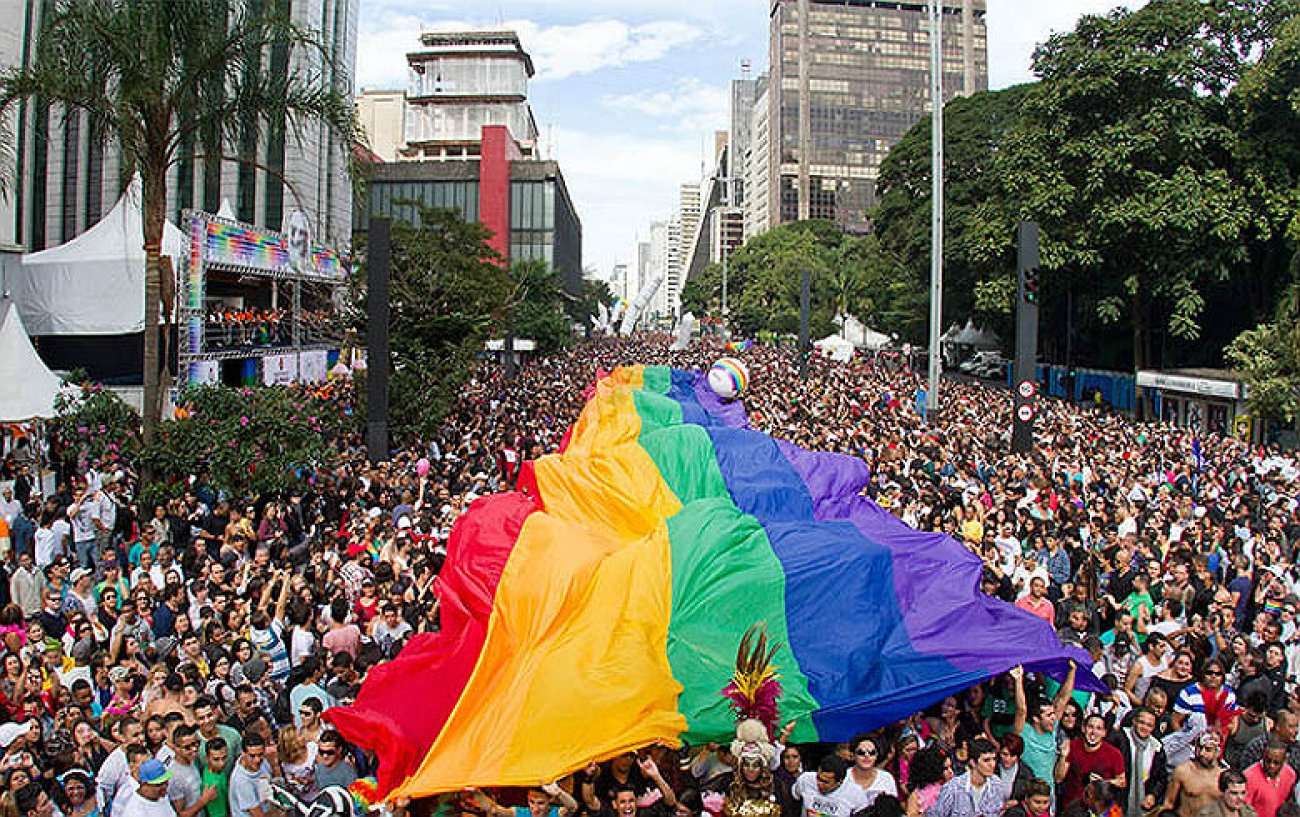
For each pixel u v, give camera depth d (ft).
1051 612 36.37
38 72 58.23
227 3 60.18
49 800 23.93
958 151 182.19
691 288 470.80
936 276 100.17
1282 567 43.09
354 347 122.52
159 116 59.47
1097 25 132.05
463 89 352.90
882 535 36.24
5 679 30.09
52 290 102.06
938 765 25.89
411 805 27.04
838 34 562.66
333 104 64.39
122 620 35.06
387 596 38.42
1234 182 127.24
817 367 188.44
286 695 29.76
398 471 67.15
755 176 649.61
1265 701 29.84
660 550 32.53
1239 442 89.40
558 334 203.31
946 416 98.63
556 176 288.30
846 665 29.94
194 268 98.58
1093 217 128.88
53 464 69.67
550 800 25.41
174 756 25.35
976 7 504.02
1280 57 114.62
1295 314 110.01
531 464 45.52
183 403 63.36
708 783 27.89
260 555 42.11
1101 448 80.18
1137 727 27.68
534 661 28.76
